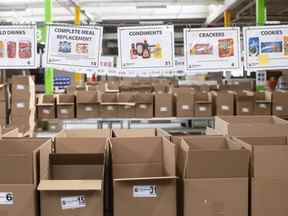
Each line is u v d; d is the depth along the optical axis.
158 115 5.66
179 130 5.64
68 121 5.70
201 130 5.59
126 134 2.62
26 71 6.39
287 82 7.47
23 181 1.74
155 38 2.88
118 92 6.06
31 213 1.74
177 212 1.84
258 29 2.93
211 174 1.79
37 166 1.80
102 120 5.68
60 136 2.39
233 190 1.80
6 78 5.49
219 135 2.37
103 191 1.89
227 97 5.60
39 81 7.29
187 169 1.79
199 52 2.93
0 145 2.20
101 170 1.97
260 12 5.86
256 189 1.82
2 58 2.89
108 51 11.86
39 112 5.57
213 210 1.80
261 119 2.96
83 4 7.88
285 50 2.93
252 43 2.93
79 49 2.86
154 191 1.76
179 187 1.84
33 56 2.90
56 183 1.75
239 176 1.81
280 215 1.84
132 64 2.90
